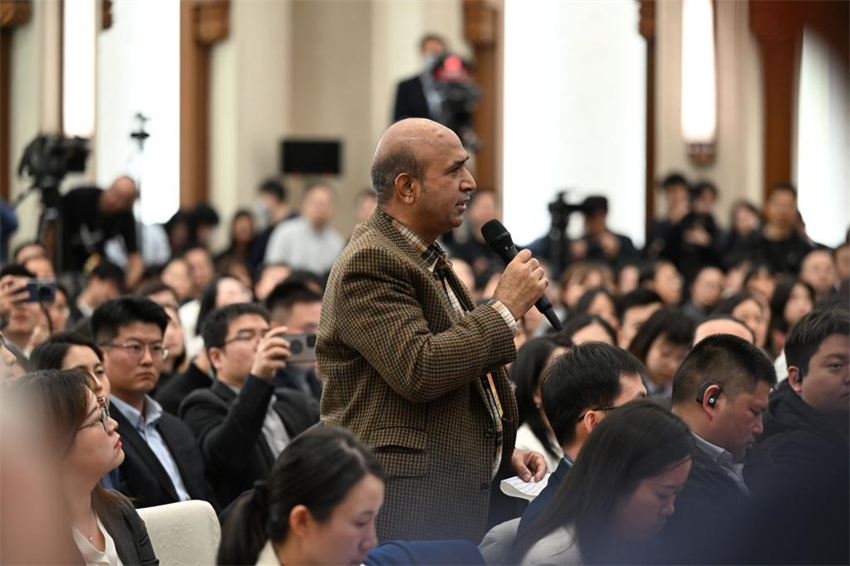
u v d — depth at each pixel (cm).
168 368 1184
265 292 1586
